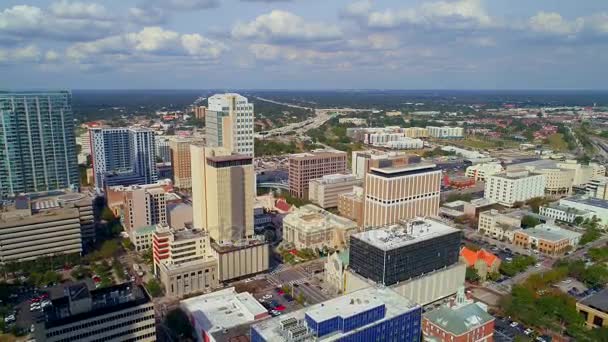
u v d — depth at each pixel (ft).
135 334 638.53
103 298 637.30
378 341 585.22
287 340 532.73
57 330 585.63
